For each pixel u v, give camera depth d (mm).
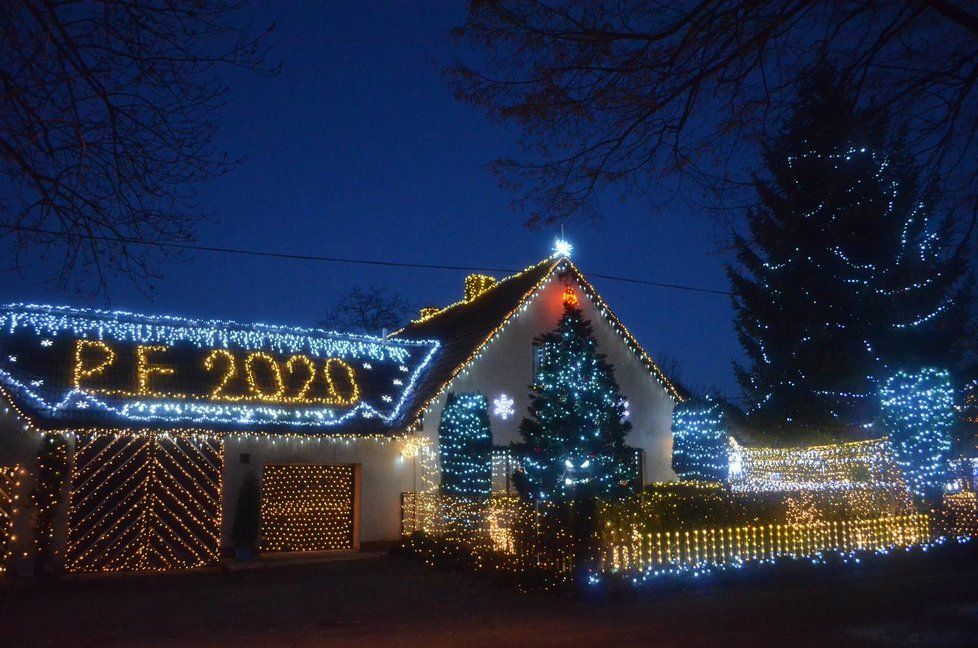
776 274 25422
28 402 17406
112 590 15500
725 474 22391
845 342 23953
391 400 22156
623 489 15688
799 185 15242
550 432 15664
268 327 22438
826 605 12234
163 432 18375
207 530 18672
